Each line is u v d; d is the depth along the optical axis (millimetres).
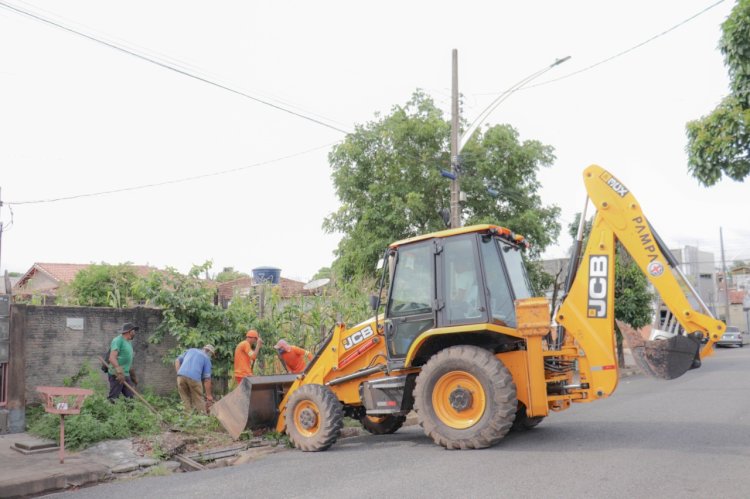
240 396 9820
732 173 9266
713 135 9195
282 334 14320
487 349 8625
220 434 10070
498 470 6676
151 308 12672
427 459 7520
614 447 7707
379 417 10492
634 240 8148
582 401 8242
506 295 8562
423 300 8844
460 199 17453
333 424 8930
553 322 8750
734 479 6016
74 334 11391
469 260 8516
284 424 9891
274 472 7375
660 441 8086
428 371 8180
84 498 6676
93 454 8711
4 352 9906
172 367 12852
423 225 22562
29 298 16562
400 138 22453
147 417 10281
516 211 23000
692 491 5641
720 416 10461
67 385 11117
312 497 6078
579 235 8633
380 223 22250
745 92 8922
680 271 8133
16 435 9742
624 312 23406
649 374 8102
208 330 13078
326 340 9867
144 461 8359
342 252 23047
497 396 7738
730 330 43562
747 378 18547
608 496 5566
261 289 14773
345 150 22609
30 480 7117
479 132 23312
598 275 8242
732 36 8836
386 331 9039
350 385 9516
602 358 8086
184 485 6980
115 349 10852
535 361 7949
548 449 7723
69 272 38375
